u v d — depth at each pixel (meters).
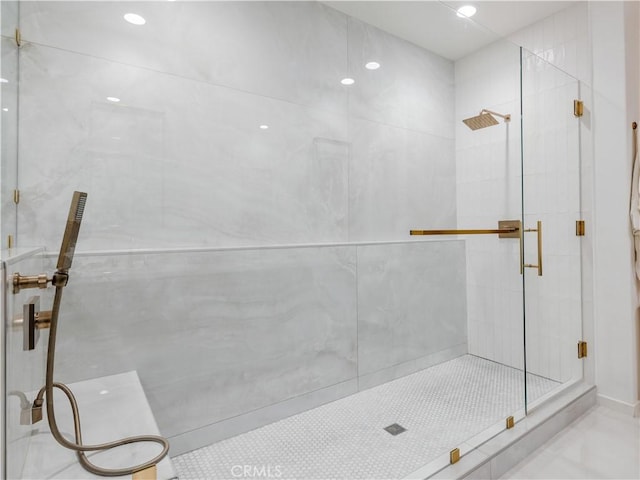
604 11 2.14
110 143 1.25
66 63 1.18
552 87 2.10
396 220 1.76
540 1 2.21
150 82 1.34
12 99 1.04
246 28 1.57
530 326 1.97
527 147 1.98
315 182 1.69
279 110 1.63
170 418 1.36
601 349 2.21
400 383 1.74
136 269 1.29
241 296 1.53
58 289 0.79
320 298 1.69
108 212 1.24
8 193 1.00
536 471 1.61
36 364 0.81
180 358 1.38
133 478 0.80
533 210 2.01
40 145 1.13
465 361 1.81
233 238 1.51
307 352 1.65
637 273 2.11
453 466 1.46
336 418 1.65
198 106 1.45
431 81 1.78
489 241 1.87
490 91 1.87
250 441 1.50
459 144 1.82
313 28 1.71
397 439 1.56
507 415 1.79
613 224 2.15
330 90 1.72
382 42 1.75
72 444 0.85
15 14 1.06
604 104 2.17
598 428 1.96
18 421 0.63
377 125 1.75
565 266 2.18
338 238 1.72
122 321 1.26
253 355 1.55
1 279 0.52
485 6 2.25
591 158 2.24
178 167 1.39
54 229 1.14
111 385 1.22
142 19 1.33
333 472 1.40
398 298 1.75
